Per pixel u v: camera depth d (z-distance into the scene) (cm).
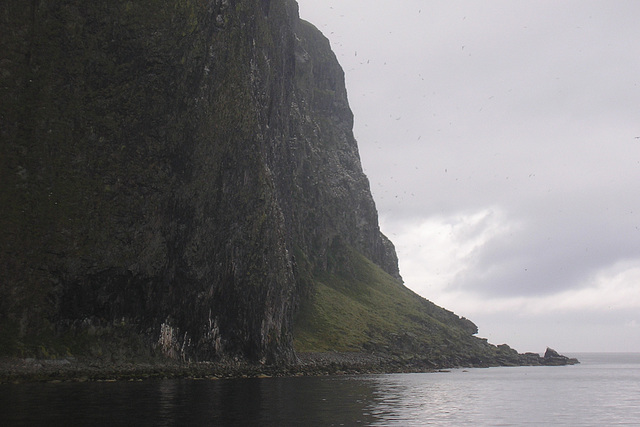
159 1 10156
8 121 9000
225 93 10969
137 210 9450
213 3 10875
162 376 8631
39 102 9256
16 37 9325
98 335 8825
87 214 9088
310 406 5872
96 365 8350
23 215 8681
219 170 10762
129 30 9894
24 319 8281
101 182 9312
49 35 9538
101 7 9838
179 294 9850
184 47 10206
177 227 9919
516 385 11156
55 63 9475
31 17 9494
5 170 8800
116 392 6238
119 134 9588
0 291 8238
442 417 5662
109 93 9656
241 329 11244
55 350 8275
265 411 5288
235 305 11144
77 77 9544
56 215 8875
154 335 9425
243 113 11438
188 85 10219
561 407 7031
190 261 10056
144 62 9919
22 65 9281
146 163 9688
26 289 8412
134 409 4981
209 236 10456
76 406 5034
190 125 10188
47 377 7425
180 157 10031
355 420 5003
